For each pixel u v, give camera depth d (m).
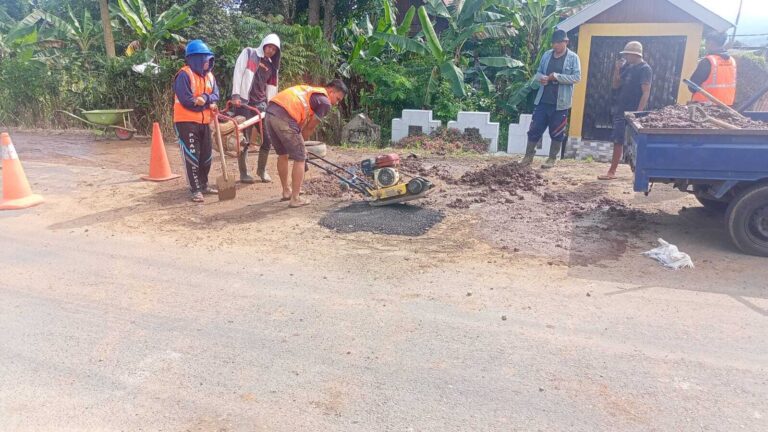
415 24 19.70
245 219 6.31
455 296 4.33
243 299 4.29
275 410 2.97
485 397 3.08
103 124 11.60
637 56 7.40
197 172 7.05
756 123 5.77
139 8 15.55
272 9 19.89
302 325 3.88
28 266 4.94
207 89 6.91
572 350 3.56
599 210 6.59
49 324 3.90
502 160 9.70
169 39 16.53
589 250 5.31
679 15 10.49
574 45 12.48
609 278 4.66
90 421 2.88
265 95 8.19
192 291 4.44
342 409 2.97
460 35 13.70
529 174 8.36
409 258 5.14
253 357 3.48
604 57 11.08
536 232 5.83
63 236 5.74
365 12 19.59
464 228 5.96
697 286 4.50
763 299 4.26
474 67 15.53
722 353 3.52
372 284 4.56
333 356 3.49
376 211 6.49
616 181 8.01
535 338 3.71
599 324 3.89
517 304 4.20
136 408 2.98
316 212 6.55
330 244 5.51
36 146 11.02
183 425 2.85
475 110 13.77
